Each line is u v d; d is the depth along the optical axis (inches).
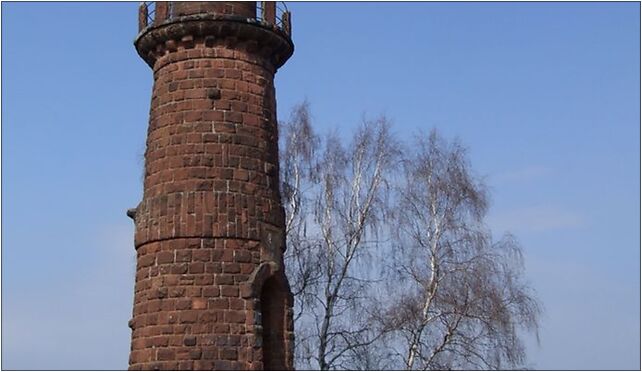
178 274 1061.8
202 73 1120.2
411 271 1713.8
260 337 1060.5
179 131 1106.1
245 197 1096.2
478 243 1689.2
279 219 1129.4
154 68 1164.5
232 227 1079.6
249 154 1113.4
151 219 1091.9
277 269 1099.9
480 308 1642.5
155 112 1137.4
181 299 1054.4
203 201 1079.6
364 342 1729.8
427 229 1731.1
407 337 1681.8
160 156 1111.6
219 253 1069.8
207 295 1055.6
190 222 1073.5
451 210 1727.4
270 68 1170.0
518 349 1637.6
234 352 1044.5
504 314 1632.6
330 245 1803.6
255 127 1127.0
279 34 1159.6
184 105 1113.4
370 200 1797.5
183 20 1121.4
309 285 1791.3
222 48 1130.7
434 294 1681.8
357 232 1793.8
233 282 1066.7
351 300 1770.4
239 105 1122.0
